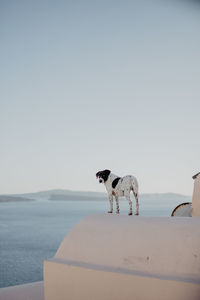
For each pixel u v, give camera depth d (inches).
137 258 95.9
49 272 105.3
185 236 95.5
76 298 99.7
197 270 86.4
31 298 140.1
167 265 90.7
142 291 88.4
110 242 103.9
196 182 169.8
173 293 84.0
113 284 93.0
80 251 106.3
